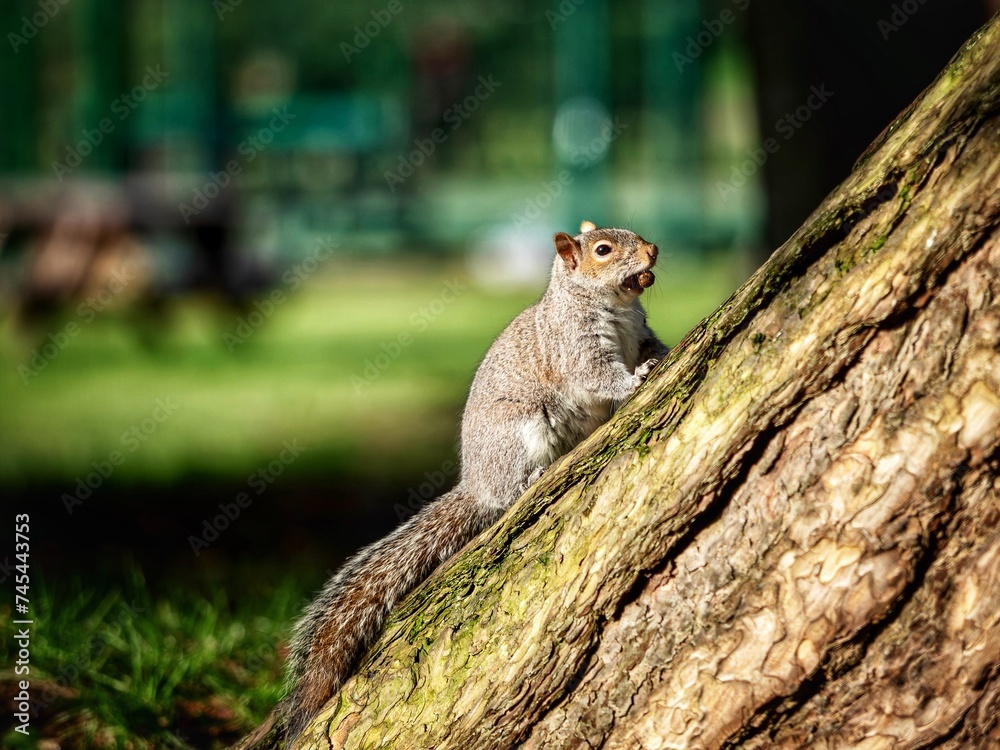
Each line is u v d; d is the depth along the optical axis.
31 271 22.75
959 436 4.13
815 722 4.46
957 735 4.29
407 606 5.72
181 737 8.28
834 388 4.36
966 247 4.11
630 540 4.73
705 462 4.59
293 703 6.27
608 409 8.36
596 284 8.20
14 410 20.22
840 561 4.32
